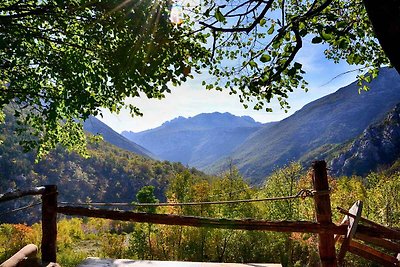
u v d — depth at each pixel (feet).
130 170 464.24
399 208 65.10
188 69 18.71
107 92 26.04
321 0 12.91
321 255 13.87
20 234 74.13
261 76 11.30
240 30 10.45
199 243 61.77
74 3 23.04
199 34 18.07
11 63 24.30
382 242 13.53
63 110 28.78
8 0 26.45
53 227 14.92
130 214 14.70
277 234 59.77
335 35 9.87
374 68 17.20
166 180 456.04
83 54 26.30
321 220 13.70
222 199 61.00
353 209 13.10
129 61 19.83
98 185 428.97
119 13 19.75
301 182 59.98
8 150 385.50
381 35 5.80
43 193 14.79
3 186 353.31
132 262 15.46
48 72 27.94
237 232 61.41
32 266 11.98
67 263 52.19
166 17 18.53
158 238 63.93
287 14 16.24
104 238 69.05
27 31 24.93
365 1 5.86
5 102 25.71
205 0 14.25
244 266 15.07
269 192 63.36
